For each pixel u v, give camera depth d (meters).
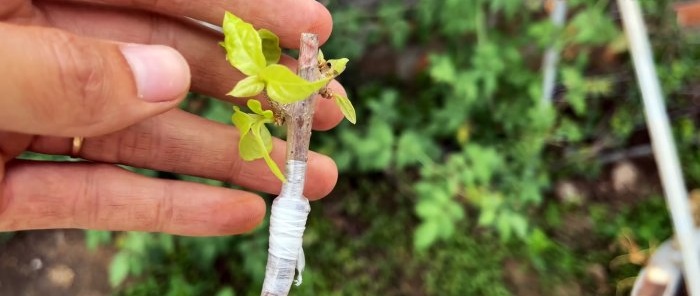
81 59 0.07
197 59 0.11
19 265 0.22
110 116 0.08
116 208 0.11
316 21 0.11
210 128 0.11
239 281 0.21
